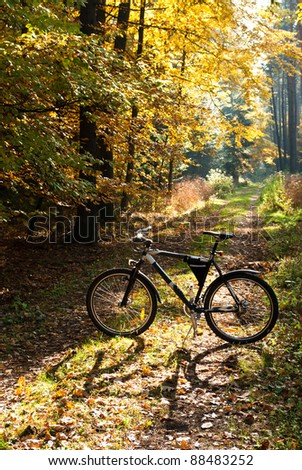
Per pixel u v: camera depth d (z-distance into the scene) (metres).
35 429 4.15
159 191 16.22
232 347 5.84
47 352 6.08
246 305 5.90
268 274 9.34
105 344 6.05
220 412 4.43
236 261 11.41
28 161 8.15
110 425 4.24
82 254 12.51
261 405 4.48
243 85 15.55
